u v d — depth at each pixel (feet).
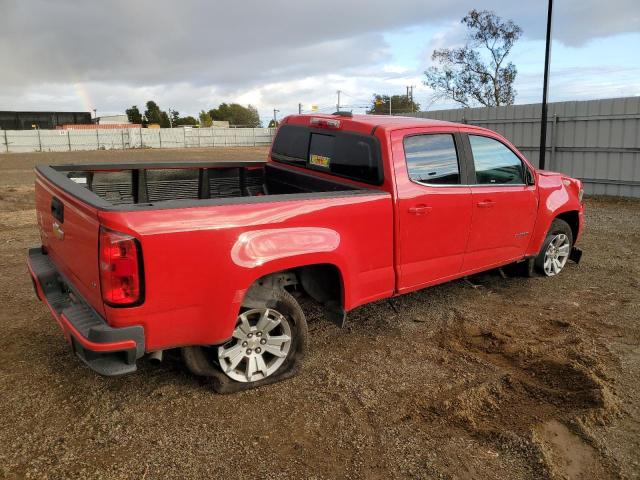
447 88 96.12
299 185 16.40
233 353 11.48
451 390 12.02
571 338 14.83
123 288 9.32
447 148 15.10
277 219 11.07
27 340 14.35
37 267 12.91
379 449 9.88
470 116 54.60
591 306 17.49
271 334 12.30
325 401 11.50
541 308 17.31
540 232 19.02
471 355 13.84
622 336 15.03
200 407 11.19
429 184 14.40
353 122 14.42
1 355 13.42
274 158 17.84
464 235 15.65
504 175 17.20
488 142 16.55
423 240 14.38
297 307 12.22
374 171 13.71
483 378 12.59
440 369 13.05
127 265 9.26
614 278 20.63
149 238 9.41
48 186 12.28
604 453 9.80
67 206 10.79
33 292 18.34
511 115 50.55
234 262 10.37
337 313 12.95
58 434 10.14
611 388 12.00
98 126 239.09
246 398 11.58
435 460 9.57
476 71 92.94
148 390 11.82
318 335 15.08
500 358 13.79
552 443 10.08
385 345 14.44
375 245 13.21
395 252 13.75
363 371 12.91
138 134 199.93
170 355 12.64
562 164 46.93
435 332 15.38
